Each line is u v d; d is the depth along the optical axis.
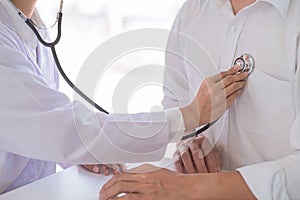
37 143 0.92
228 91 0.99
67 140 0.91
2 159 1.01
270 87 0.98
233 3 1.08
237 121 1.05
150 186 0.86
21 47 1.05
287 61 0.96
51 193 0.95
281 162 0.85
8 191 1.05
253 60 1.01
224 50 1.08
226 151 1.09
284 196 0.83
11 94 0.90
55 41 1.12
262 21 1.00
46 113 0.90
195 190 0.85
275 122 0.99
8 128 0.92
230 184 0.84
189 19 1.18
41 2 2.70
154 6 2.09
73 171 1.07
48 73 1.23
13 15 1.07
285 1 0.95
